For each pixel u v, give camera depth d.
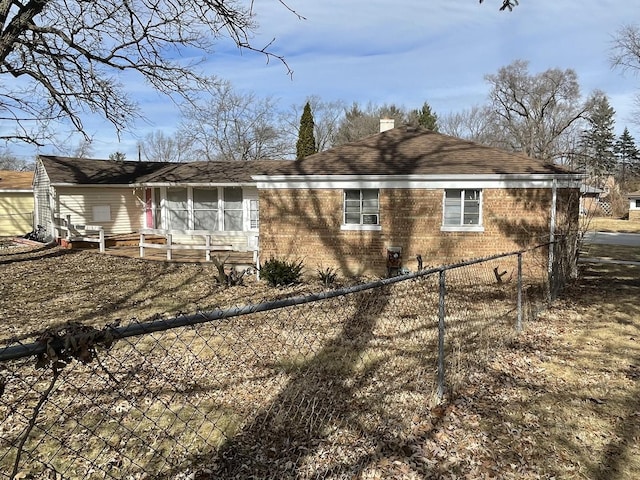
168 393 5.25
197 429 4.42
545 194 13.21
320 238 14.30
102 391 5.31
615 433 4.32
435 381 5.50
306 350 6.75
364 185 13.94
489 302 10.15
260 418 4.62
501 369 5.95
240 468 3.78
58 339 1.92
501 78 48.69
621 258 18.81
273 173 14.43
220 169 20.67
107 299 10.70
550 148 48.19
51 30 11.69
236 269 14.34
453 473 3.68
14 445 4.08
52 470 3.78
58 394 5.23
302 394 5.19
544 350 6.77
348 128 55.81
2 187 28.89
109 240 19.91
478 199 13.70
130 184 21.02
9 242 24.83
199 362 6.24
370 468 3.74
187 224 19.64
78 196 21.08
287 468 3.76
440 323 4.85
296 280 12.88
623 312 9.23
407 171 13.80
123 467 3.83
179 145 51.44
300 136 35.72
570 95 47.00
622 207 50.06
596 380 5.62
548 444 4.12
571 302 10.22
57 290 11.73
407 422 4.48
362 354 6.56
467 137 64.25
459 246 13.74
